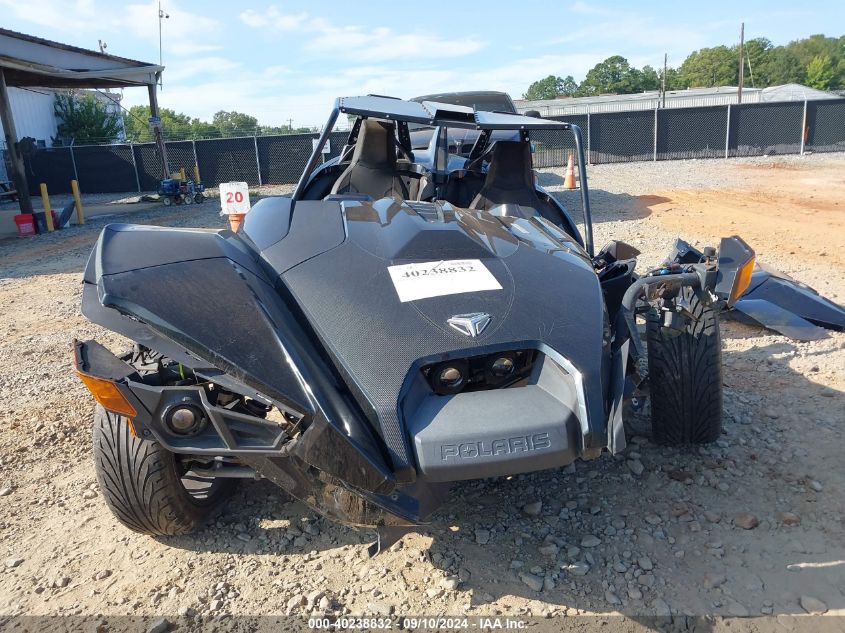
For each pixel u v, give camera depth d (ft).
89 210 58.75
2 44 44.27
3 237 45.09
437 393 7.70
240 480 11.01
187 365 7.28
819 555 8.70
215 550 9.37
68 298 24.72
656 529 9.39
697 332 10.24
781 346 15.62
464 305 8.07
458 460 7.06
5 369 16.76
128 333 7.48
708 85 393.50
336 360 7.59
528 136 12.74
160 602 8.39
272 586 8.61
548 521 9.70
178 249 8.25
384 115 11.64
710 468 10.74
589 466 11.03
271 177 72.79
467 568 8.79
